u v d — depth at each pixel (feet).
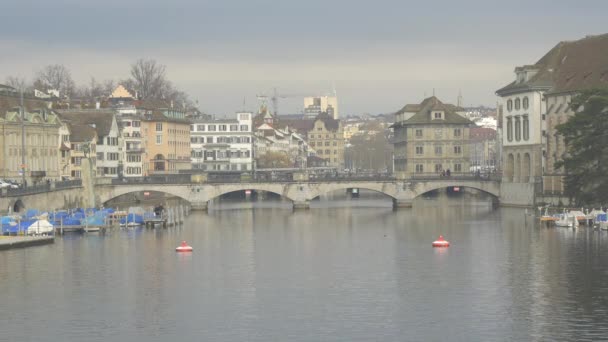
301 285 445.37
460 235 635.25
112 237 636.48
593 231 638.53
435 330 358.64
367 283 448.24
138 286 445.78
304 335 354.95
